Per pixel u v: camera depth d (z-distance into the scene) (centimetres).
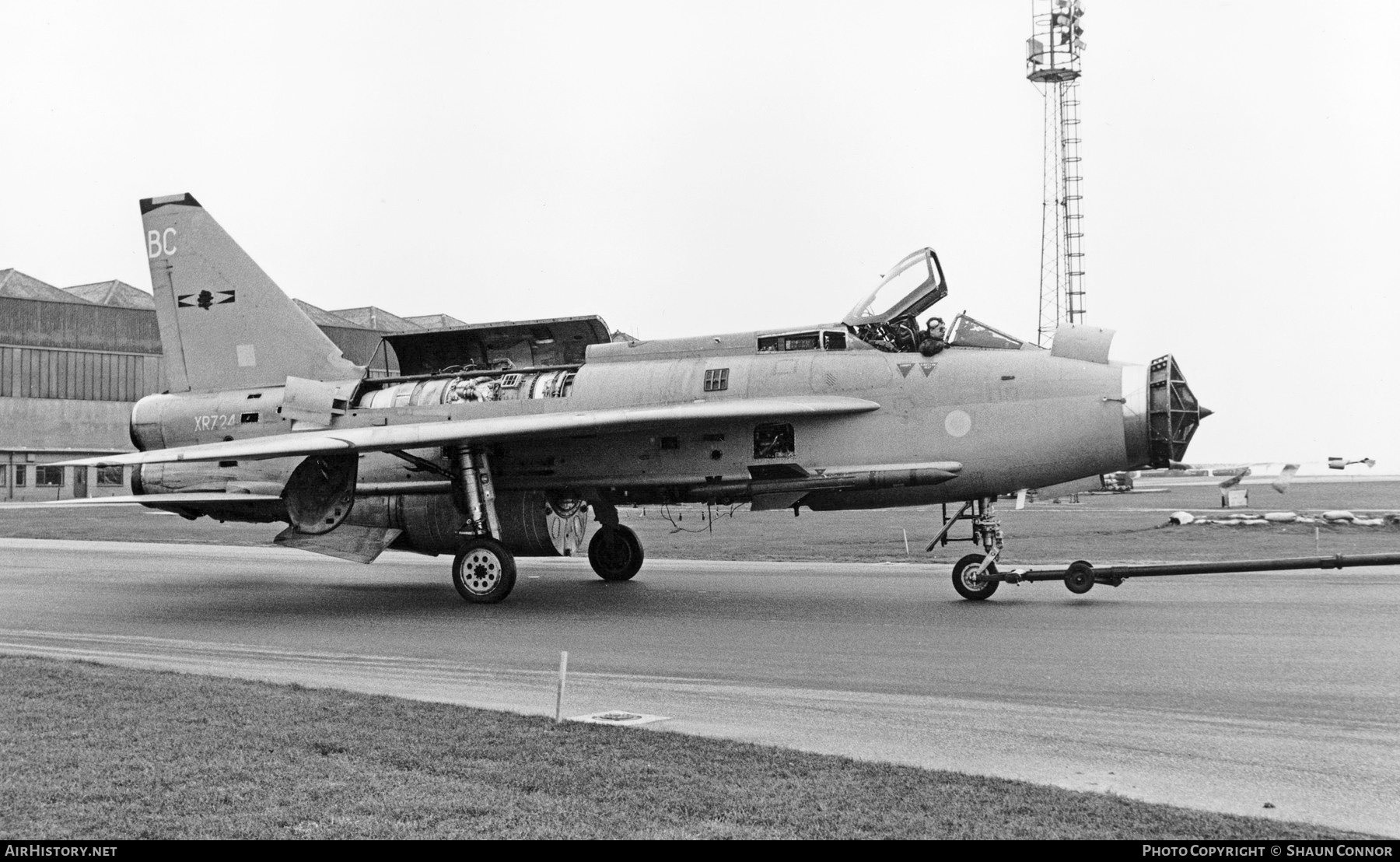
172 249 2058
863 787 652
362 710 855
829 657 1158
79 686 946
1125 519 3884
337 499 1742
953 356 1647
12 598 1795
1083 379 1565
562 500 1900
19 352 6438
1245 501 4516
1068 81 5356
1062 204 5341
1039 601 1581
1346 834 582
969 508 1667
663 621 1455
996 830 578
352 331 6512
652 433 1741
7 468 6372
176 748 729
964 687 992
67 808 607
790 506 1756
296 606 1675
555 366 1877
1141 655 1131
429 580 2098
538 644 1275
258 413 1958
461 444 1711
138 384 6812
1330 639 1209
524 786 648
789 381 1692
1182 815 606
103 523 4262
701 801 621
